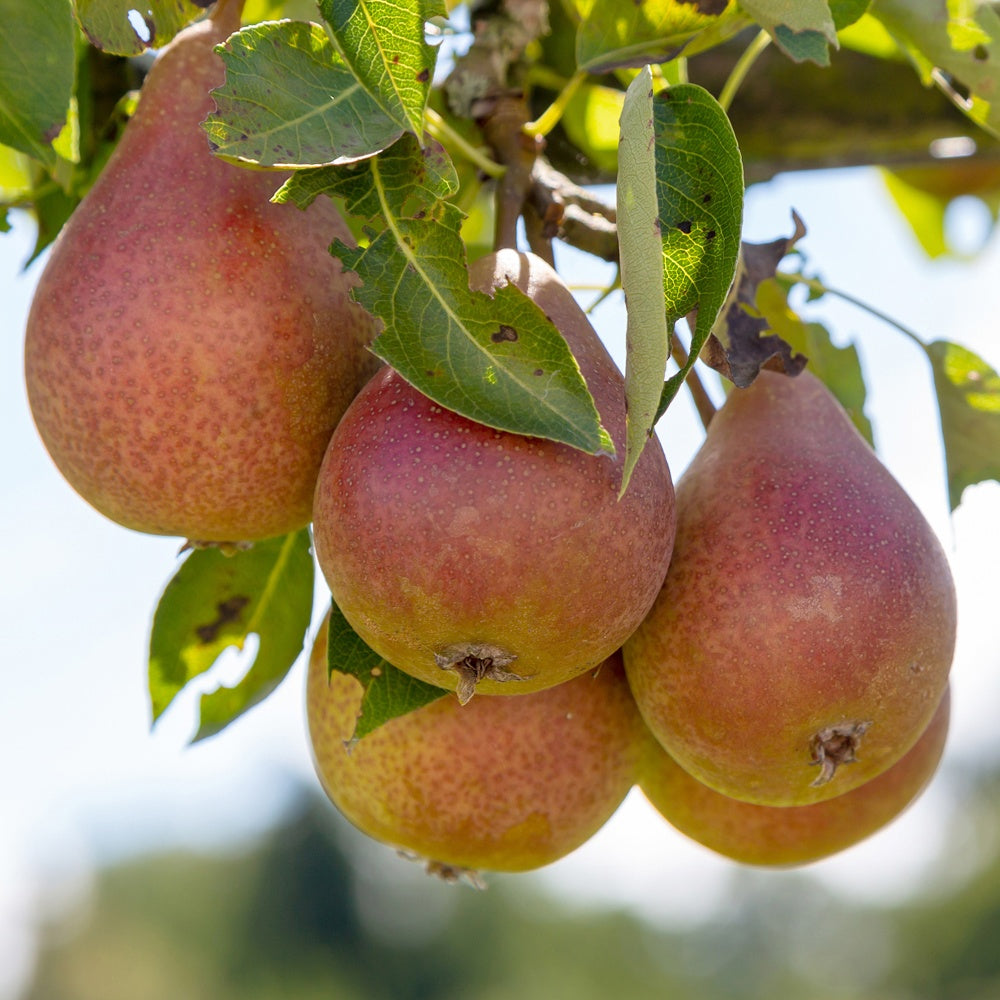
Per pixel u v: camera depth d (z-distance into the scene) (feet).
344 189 2.15
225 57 2.12
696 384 2.41
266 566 2.49
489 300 2.13
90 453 2.23
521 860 2.38
